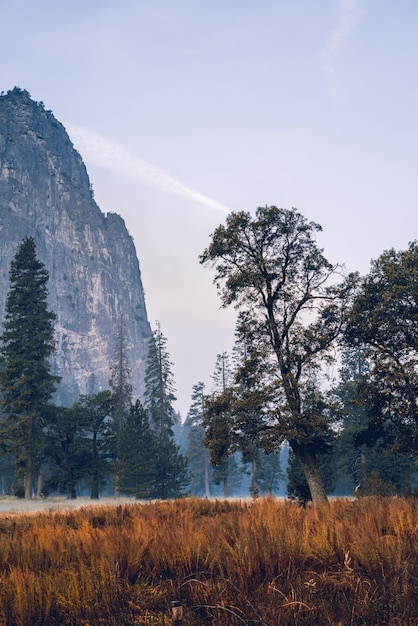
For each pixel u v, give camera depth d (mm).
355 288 29625
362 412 52156
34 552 6578
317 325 29156
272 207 29312
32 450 49531
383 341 28531
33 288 53656
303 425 26453
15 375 51719
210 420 27969
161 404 75375
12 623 4555
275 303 29422
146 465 51000
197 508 14664
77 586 4953
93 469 55656
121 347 78438
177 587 5207
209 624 4488
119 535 7109
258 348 28859
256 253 29750
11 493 56250
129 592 5172
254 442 27891
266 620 4324
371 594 4766
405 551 5789
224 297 29297
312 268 29453
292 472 34281
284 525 7594
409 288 27469
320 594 4762
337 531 6469
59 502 43562
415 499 11828
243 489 135125
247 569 5422
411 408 26906
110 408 58062
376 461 47406
